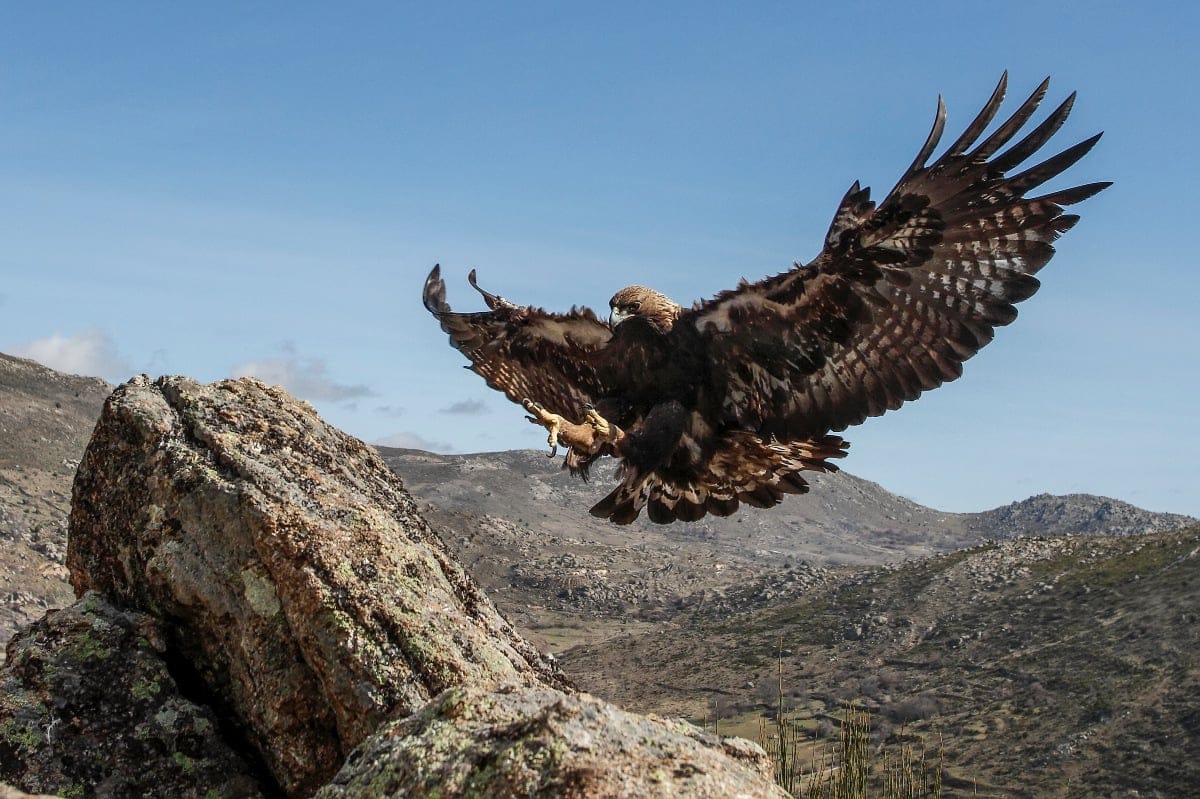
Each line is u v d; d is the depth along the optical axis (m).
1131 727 57.22
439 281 9.17
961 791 54.53
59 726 6.68
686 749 4.46
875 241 7.59
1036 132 7.27
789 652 80.75
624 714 4.57
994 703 64.94
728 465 8.19
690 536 170.12
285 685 6.71
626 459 8.09
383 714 6.38
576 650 92.12
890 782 9.46
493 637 7.39
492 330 8.97
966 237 7.52
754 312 7.97
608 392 8.57
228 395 7.79
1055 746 57.34
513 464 172.38
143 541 7.18
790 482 8.16
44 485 79.12
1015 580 83.69
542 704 4.84
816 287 7.79
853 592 91.00
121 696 6.85
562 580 112.88
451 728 4.68
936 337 7.66
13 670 6.84
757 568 120.12
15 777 6.50
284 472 7.27
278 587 6.79
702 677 79.06
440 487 157.38
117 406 7.55
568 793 4.12
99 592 7.46
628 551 124.94
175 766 6.74
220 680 7.05
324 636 6.59
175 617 7.16
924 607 82.94
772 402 8.12
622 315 8.30
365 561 6.86
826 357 7.93
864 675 73.88
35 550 59.06
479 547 119.50
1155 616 68.81
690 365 8.15
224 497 7.00
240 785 6.78
